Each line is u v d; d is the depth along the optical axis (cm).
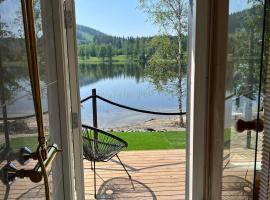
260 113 98
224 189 157
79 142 189
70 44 175
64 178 175
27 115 105
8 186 80
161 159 387
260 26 101
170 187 306
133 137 508
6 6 88
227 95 150
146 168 356
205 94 178
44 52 140
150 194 292
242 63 126
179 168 355
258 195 100
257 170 101
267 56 94
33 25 87
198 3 168
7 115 84
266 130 94
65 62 167
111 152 308
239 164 129
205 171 187
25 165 97
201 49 173
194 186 190
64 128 171
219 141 164
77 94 182
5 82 84
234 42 139
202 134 183
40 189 118
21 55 102
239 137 128
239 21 132
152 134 527
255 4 109
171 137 504
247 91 116
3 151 78
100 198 284
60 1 160
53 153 104
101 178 328
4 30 86
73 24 173
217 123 167
